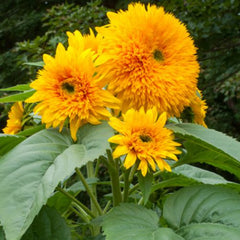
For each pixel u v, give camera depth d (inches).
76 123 20.6
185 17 80.9
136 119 19.8
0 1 174.6
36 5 170.7
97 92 20.9
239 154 20.2
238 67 94.0
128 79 20.9
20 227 15.9
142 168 19.0
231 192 20.8
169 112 22.3
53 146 19.6
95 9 89.0
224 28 81.7
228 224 19.0
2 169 18.0
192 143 23.7
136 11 22.1
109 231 18.4
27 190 17.2
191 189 21.5
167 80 21.0
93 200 25.7
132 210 20.2
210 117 119.3
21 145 19.5
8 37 170.2
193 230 19.1
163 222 20.5
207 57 93.5
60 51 21.5
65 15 90.6
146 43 21.5
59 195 25.7
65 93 20.7
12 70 137.9
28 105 26.1
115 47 21.1
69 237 20.4
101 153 18.7
